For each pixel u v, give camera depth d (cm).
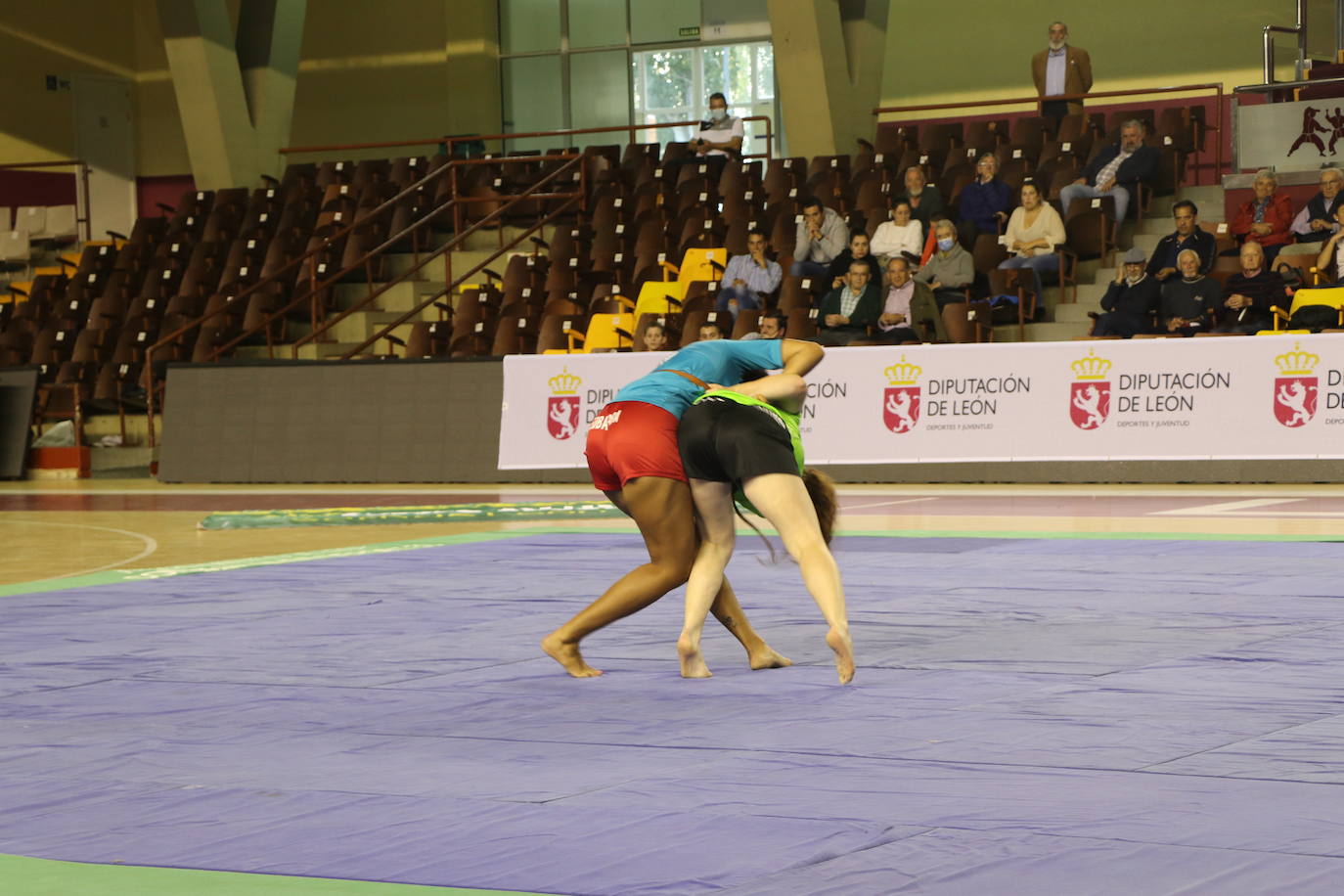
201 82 2788
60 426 2288
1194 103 2692
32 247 3114
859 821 399
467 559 1080
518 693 587
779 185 2369
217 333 2411
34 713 567
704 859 369
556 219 2539
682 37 3102
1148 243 2066
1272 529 1162
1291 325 1669
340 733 522
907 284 1858
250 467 2028
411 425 1948
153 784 457
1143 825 389
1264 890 336
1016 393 1675
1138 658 630
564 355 1872
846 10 2509
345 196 2662
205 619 802
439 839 392
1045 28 2805
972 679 591
